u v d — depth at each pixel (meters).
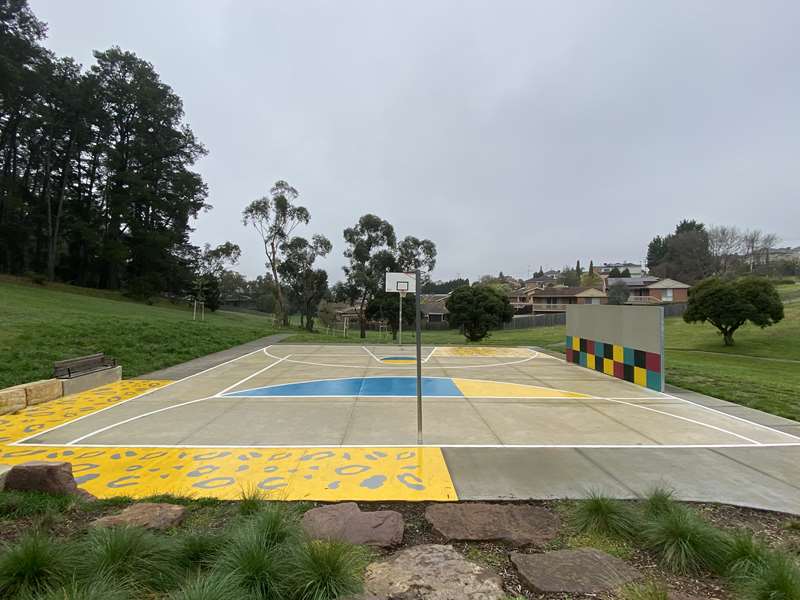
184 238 54.38
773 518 3.58
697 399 8.52
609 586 2.57
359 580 2.57
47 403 8.05
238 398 8.49
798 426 6.54
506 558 2.96
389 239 40.53
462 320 25.39
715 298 30.39
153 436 5.97
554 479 4.40
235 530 3.03
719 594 2.55
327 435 6.02
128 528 2.93
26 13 37.00
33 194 45.81
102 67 46.22
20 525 3.30
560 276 121.50
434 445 5.56
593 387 9.77
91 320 16.95
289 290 48.03
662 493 3.62
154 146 49.38
